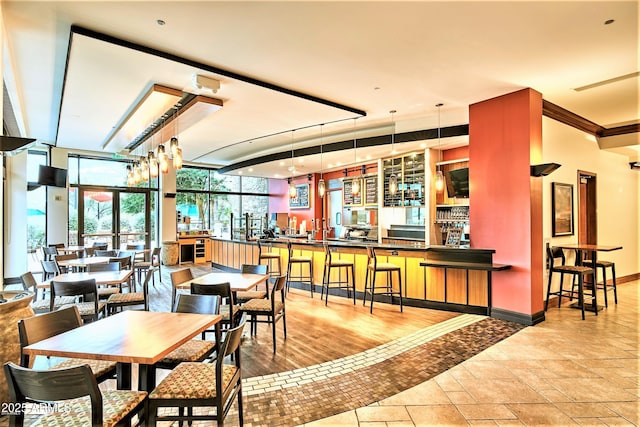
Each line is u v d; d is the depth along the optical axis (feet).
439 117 19.75
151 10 9.45
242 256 28.14
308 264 22.86
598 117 19.98
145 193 34.50
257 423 8.13
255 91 15.30
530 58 12.53
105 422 5.62
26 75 14.12
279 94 15.69
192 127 21.80
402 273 18.86
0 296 9.55
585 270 17.03
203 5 9.21
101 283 12.96
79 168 30.63
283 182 41.73
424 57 12.42
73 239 30.17
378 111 18.99
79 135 23.90
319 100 16.69
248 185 42.16
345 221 35.17
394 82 14.74
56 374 5.25
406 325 15.29
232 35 10.84
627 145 21.61
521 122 15.58
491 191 16.56
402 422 8.17
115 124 20.80
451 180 22.43
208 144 27.14
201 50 11.82
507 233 15.97
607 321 15.89
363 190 30.89
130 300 13.85
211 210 39.52
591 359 11.66
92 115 18.84
